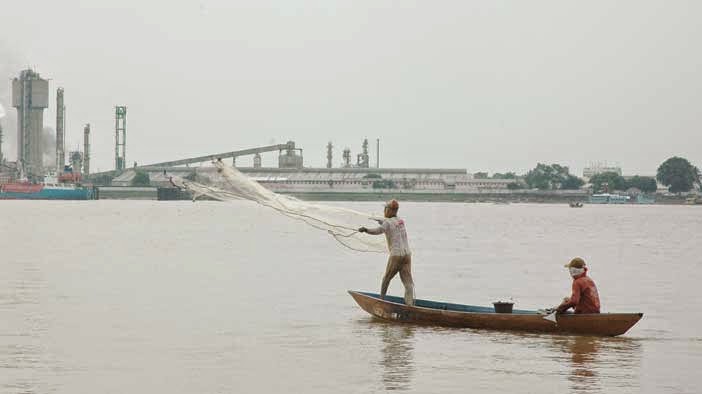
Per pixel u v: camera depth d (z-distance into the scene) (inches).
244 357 810.8
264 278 1501.0
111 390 682.2
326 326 983.0
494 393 675.4
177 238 2810.0
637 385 707.4
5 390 679.1
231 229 3545.8
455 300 1243.2
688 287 1429.6
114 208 7372.1
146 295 1246.3
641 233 3617.1
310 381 712.4
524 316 949.2
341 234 1112.2
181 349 844.0
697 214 7662.4
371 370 757.3
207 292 1289.4
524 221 5157.5
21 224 3885.3
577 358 815.7
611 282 1509.6
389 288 1379.2
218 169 1034.1
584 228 4143.7
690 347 874.8
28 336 905.5
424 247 2496.3
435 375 738.8
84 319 1019.3
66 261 1815.9
